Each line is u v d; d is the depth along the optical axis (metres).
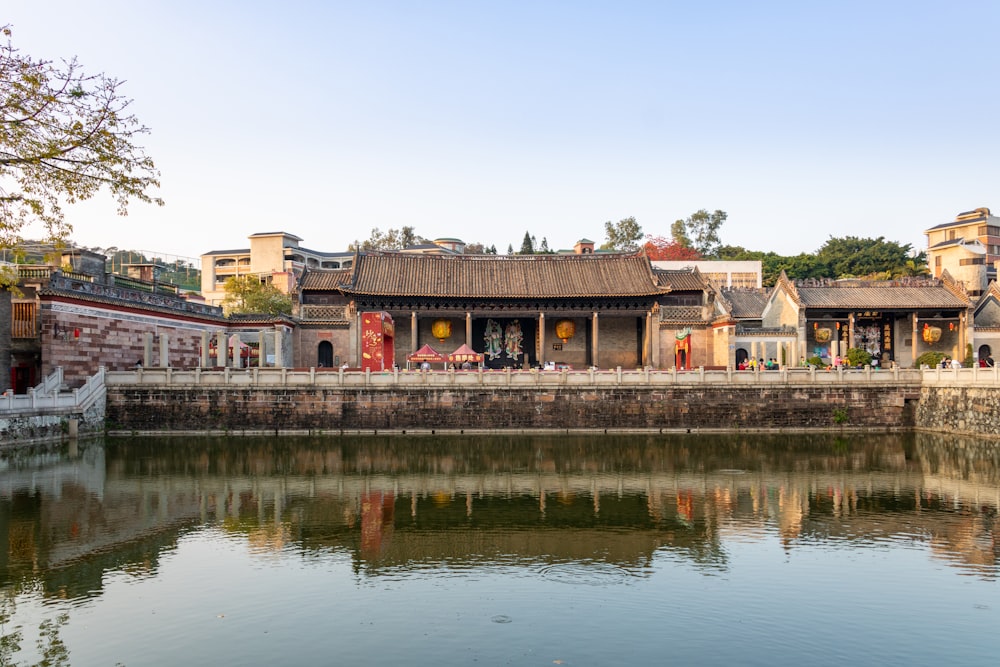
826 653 19.48
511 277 86.19
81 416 55.50
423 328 87.81
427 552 28.28
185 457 49.81
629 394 60.56
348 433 59.25
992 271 103.25
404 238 180.88
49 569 25.86
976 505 35.88
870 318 84.50
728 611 22.28
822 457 49.97
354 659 19.02
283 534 30.77
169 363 72.25
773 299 85.94
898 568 26.33
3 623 21.12
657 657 19.22
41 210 19.44
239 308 102.00
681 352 78.56
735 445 54.81
